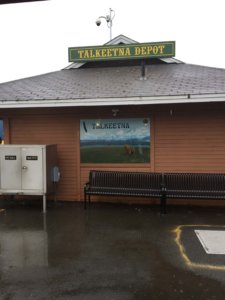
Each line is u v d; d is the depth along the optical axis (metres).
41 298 4.02
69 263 5.05
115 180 8.59
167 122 8.84
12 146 8.09
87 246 5.78
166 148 8.88
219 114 8.62
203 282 4.38
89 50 11.61
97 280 4.48
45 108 9.37
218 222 7.20
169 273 4.66
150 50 10.95
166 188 8.26
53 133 9.39
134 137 8.99
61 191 9.45
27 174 8.10
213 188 8.14
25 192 8.13
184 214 7.90
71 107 9.20
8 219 7.54
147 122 8.91
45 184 8.08
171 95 7.68
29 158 8.08
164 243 5.88
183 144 8.80
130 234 6.41
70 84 10.23
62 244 5.89
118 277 4.56
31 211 8.27
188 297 4.01
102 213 8.03
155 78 10.22
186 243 5.86
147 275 4.61
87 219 7.50
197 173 8.37
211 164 8.72
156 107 8.83
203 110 8.66
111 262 5.07
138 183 8.47
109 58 11.43
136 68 12.34
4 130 9.60
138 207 8.62
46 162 8.12
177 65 12.48
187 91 7.93
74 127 9.27
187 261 5.07
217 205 8.70
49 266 4.96
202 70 11.27
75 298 4.02
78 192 9.36
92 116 9.15
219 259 5.14
